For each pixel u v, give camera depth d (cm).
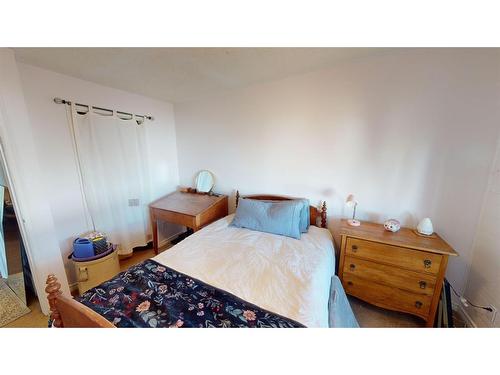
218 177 278
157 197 286
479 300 146
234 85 229
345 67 181
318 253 157
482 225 147
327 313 111
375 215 188
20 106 145
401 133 169
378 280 156
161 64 171
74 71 181
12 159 144
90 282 185
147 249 280
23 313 169
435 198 165
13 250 215
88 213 213
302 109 206
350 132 188
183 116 289
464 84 145
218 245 169
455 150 154
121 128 234
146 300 107
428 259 138
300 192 221
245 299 108
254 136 238
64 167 193
